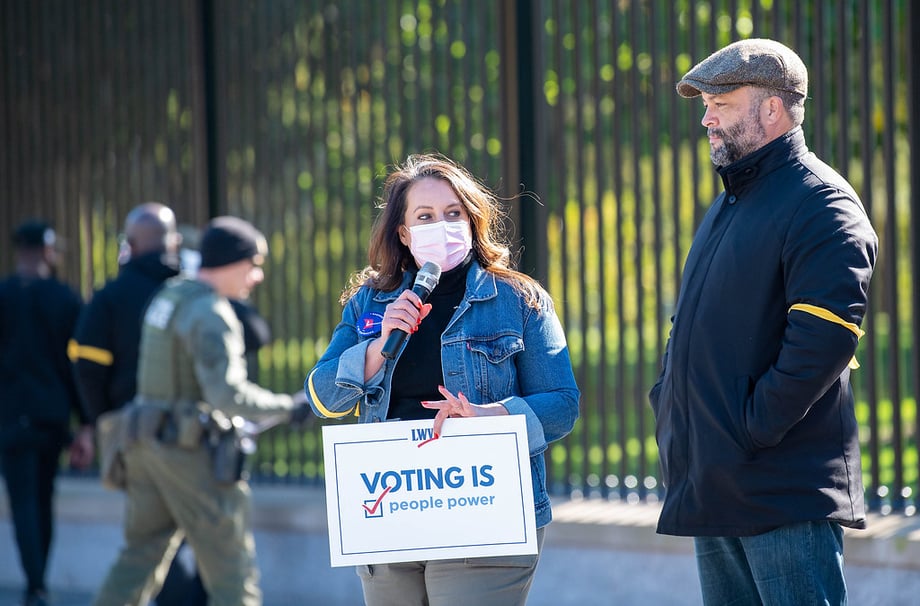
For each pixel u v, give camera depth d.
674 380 8.14
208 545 12.11
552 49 14.56
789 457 7.73
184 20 15.77
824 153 12.11
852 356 7.52
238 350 11.95
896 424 11.94
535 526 7.51
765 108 7.88
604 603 12.49
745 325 7.76
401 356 7.83
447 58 14.07
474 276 7.89
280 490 14.89
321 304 15.34
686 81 8.09
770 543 7.83
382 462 7.57
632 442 18.08
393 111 14.80
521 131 13.65
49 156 16.77
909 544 10.92
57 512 15.66
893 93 11.87
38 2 16.72
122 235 15.70
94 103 16.45
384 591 7.89
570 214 14.70
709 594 8.60
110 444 12.30
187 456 11.96
